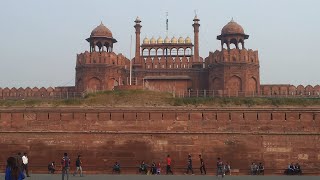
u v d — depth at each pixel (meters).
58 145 26.33
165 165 25.84
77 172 24.88
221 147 25.86
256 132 25.95
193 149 25.94
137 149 26.08
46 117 26.78
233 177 21.06
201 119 26.33
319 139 25.72
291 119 26.08
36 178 19.12
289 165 25.00
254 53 36.53
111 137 26.28
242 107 26.50
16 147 26.44
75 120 26.66
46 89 34.88
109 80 36.75
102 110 26.67
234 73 35.56
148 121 26.44
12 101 28.39
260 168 24.91
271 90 34.62
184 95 33.28
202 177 20.89
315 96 32.06
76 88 36.94
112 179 18.81
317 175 24.22
